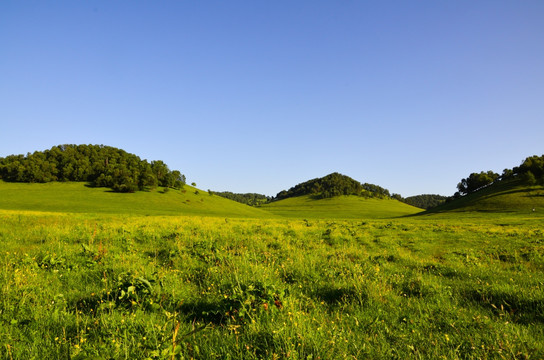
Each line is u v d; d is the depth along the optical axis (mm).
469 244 20828
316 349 3854
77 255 10016
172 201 124938
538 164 119188
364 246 18672
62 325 4715
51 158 144500
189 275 8164
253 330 4406
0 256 9445
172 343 3697
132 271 7660
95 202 105500
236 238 15305
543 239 21516
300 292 6918
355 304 6238
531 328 5137
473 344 4297
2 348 3869
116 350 3641
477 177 145000
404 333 4773
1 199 98375
